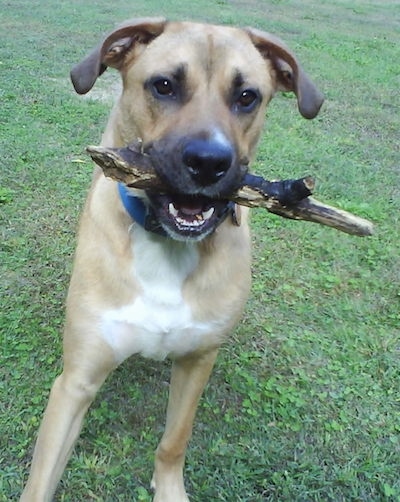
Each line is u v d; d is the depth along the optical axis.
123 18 3.59
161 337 0.87
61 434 0.84
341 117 2.39
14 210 1.46
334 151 2.04
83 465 0.94
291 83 0.93
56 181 1.59
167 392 1.08
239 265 0.89
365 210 1.65
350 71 3.08
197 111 0.79
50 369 1.08
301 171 1.85
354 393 1.11
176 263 0.85
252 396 1.08
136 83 0.84
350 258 1.45
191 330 0.87
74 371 0.85
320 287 1.36
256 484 0.95
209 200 0.81
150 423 1.02
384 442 1.03
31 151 1.72
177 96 0.81
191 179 0.77
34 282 1.26
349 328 1.25
